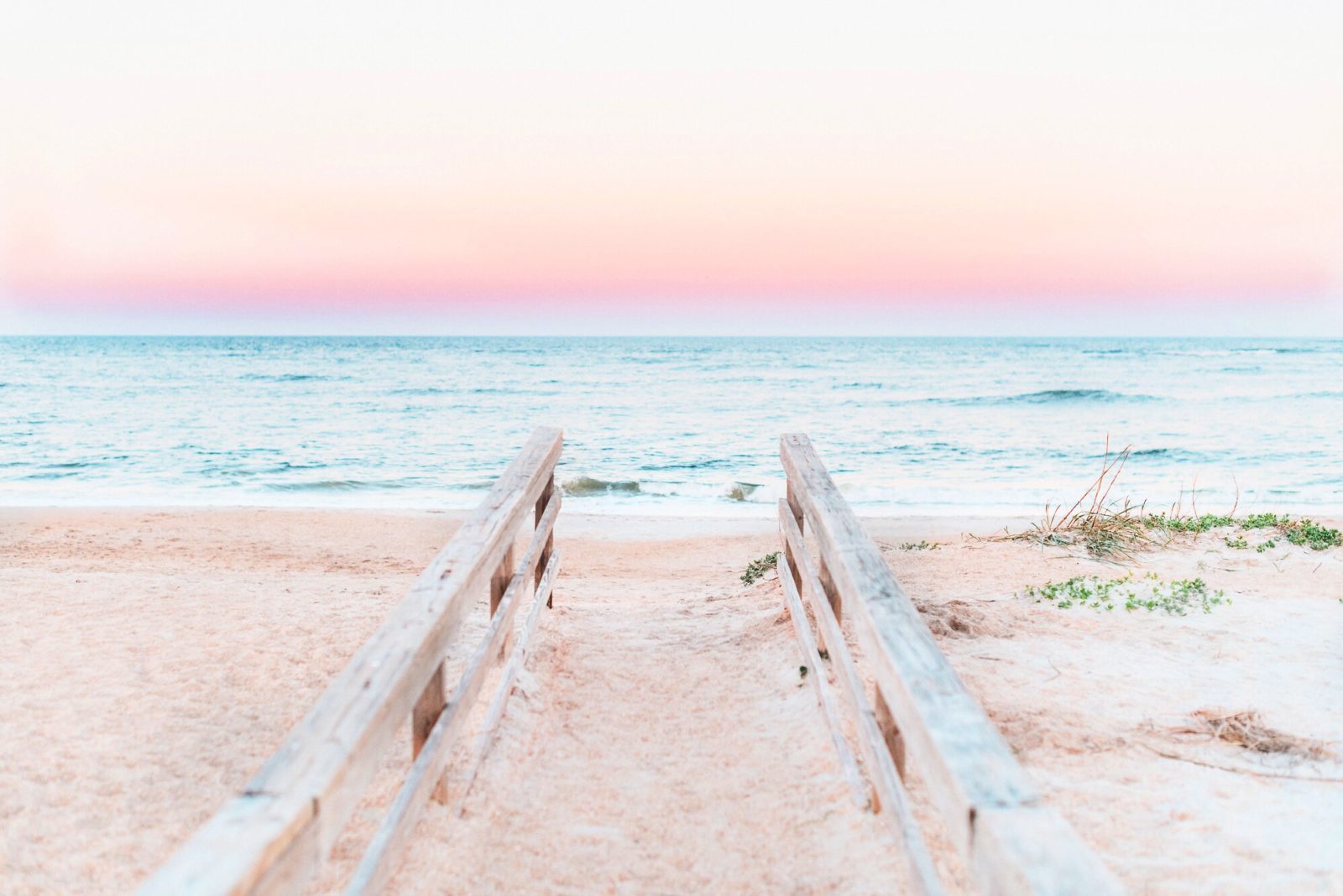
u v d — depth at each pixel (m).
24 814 3.35
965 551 9.03
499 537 3.97
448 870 3.02
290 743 1.96
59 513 15.66
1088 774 3.75
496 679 4.70
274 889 1.60
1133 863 3.09
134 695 4.51
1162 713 4.43
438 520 15.83
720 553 13.20
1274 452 28.03
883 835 3.15
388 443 31.92
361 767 2.07
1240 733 4.14
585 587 9.18
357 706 2.16
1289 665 5.21
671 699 4.95
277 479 23.31
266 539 13.09
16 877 2.97
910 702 2.18
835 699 4.39
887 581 3.06
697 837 3.43
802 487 4.65
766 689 4.94
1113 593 6.86
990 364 80.81
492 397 51.88
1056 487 21.77
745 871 3.17
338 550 12.14
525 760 4.02
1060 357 92.44
